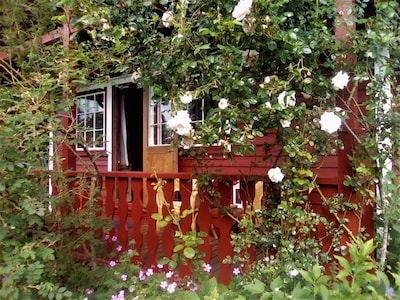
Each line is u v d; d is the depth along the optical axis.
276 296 1.75
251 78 1.98
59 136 2.73
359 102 2.23
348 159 2.06
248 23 1.81
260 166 2.84
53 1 2.92
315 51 1.99
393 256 2.12
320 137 1.98
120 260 2.77
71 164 3.25
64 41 3.04
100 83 2.90
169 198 2.85
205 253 2.55
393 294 1.54
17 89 2.91
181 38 1.94
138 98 6.53
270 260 2.13
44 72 3.15
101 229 3.00
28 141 2.17
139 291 2.38
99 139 3.17
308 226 2.09
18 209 2.03
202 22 2.00
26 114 2.17
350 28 2.07
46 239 2.03
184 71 2.02
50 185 2.69
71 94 2.84
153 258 2.88
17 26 3.30
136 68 2.44
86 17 1.99
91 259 2.78
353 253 1.66
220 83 1.90
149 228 2.94
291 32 1.84
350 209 2.04
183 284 2.44
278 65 2.03
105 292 2.44
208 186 2.45
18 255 1.86
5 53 3.40
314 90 2.01
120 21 2.16
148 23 2.16
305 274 1.76
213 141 1.91
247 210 2.31
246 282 2.16
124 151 6.00
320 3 2.07
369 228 2.11
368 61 2.01
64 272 2.46
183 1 2.00
